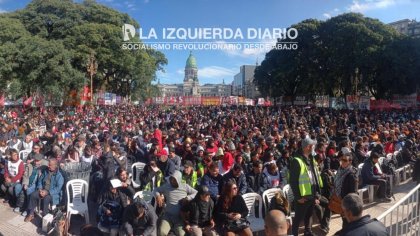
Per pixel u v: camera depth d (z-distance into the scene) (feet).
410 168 43.39
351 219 12.28
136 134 58.29
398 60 145.69
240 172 26.48
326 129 66.69
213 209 22.75
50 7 169.58
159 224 23.57
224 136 53.83
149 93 227.40
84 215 27.43
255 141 45.50
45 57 128.77
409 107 137.90
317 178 22.54
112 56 165.58
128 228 22.09
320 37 175.01
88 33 158.61
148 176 29.66
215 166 26.40
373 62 150.00
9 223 27.81
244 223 21.85
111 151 34.68
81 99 141.28
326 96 178.81
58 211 26.48
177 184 23.84
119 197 24.56
